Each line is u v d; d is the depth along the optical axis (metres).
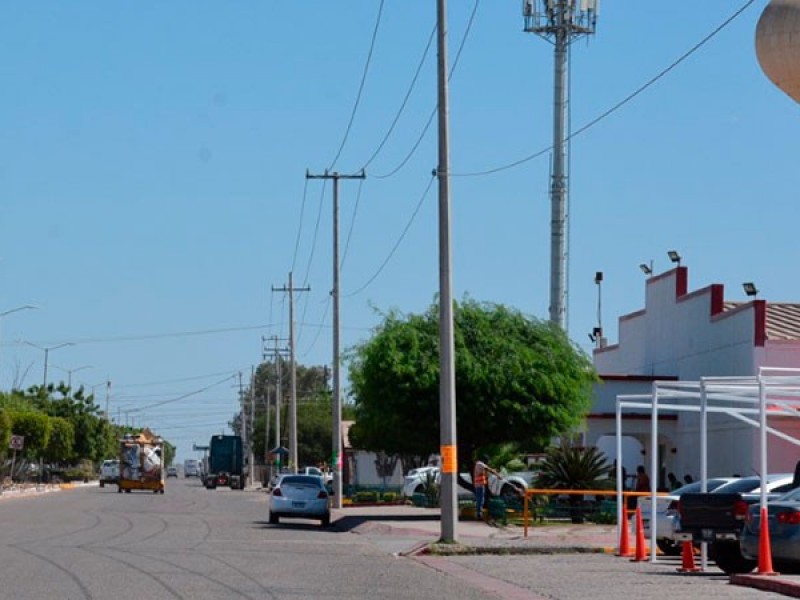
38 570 34.50
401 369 65.12
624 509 45.59
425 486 88.38
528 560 43.03
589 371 69.44
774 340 69.88
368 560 42.31
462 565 40.75
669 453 79.62
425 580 35.03
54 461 185.25
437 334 66.94
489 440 67.25
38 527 56.97
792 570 34.50
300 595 29.78
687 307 79.19
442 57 47.00
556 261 71.06
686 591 31.30
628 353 90.19
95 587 30.27
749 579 32.53
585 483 65.31
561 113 71.69
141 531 55.41
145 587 30.56
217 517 72.56
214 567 37.03
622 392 79.62
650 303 85.75
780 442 66.94
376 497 97.19
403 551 46.94
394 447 67.31
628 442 89.00
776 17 48.75
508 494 70.31
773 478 43.75
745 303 75.25
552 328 68.69
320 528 64.62
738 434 70.25
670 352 81.81
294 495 66.56
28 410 149.25
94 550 42.72
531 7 72.25
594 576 36.25
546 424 66.50
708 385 39.28
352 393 69.25
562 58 71.81
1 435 119.06
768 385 36.59
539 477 66.44
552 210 71.50
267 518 73.38
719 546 37.03
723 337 73.88
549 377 66.12
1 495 104.75
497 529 59.12
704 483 38.91
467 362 65.31
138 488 129.75
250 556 42.09
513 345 66.56
